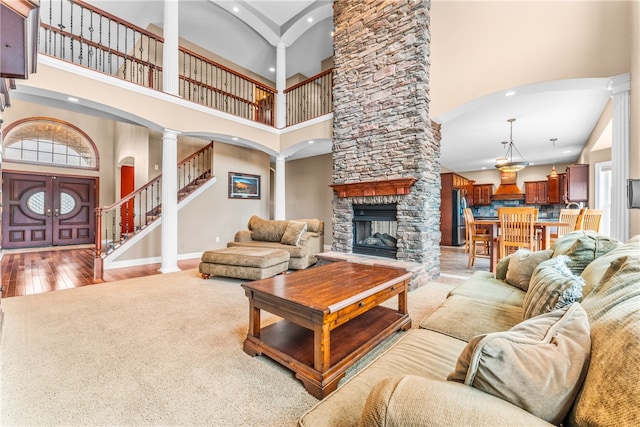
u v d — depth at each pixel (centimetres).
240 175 704
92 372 170
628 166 279
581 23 298
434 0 394
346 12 477
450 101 379
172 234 461
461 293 202
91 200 771
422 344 131
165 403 144
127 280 395
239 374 169
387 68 415
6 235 656
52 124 718
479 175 972
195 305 291
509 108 434
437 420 58
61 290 343
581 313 83
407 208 390
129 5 547
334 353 169
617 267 102
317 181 779
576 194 602
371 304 192
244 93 793
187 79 512
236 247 453
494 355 66
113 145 812
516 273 219
